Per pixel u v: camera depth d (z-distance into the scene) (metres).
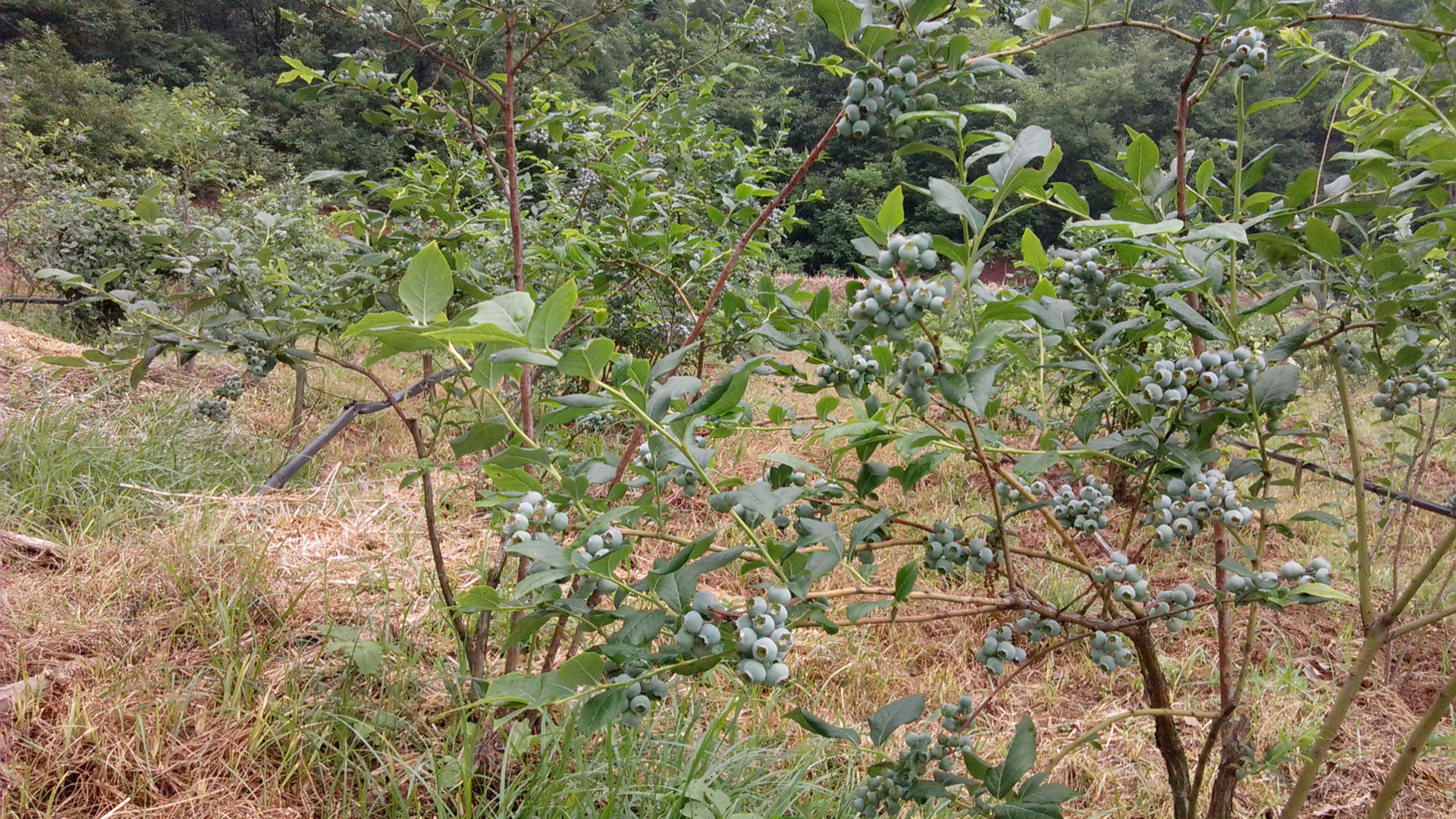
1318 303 1.84
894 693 3.29
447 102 3.14
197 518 3.67
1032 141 1.47
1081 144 28.14
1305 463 2.36
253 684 2.68
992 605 1.66
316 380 6.59
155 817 2.20
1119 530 4.61
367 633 3.03
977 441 1.49
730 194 4.48
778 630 1.24
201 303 2.60
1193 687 3.47
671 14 4.76
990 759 2.91
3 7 31.47
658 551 4.11
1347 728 3.23
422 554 3.75
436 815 2.33
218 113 9.82
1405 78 1.92
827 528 1.52
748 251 4.32
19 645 2.68
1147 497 2.11
